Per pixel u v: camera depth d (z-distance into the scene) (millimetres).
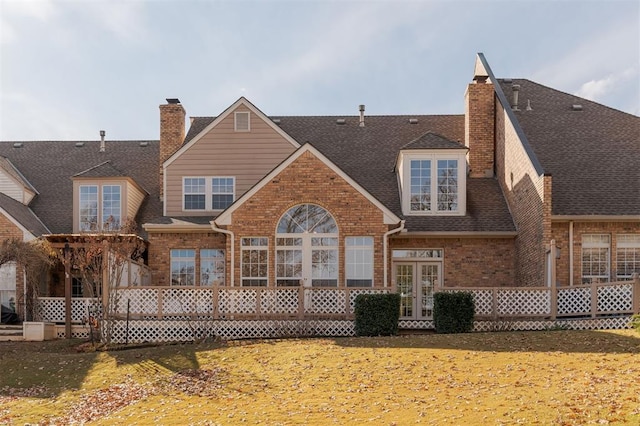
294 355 16344
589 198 21875
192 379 15047
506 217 24047
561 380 12688
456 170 24109
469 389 12633
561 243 21656
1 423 12812
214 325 19953
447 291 19969
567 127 25312
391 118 29750
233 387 14180
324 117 30078
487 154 26531
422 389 12891
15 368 17125
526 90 28062
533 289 19750
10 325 21719
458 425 10531
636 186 22344
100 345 19391
